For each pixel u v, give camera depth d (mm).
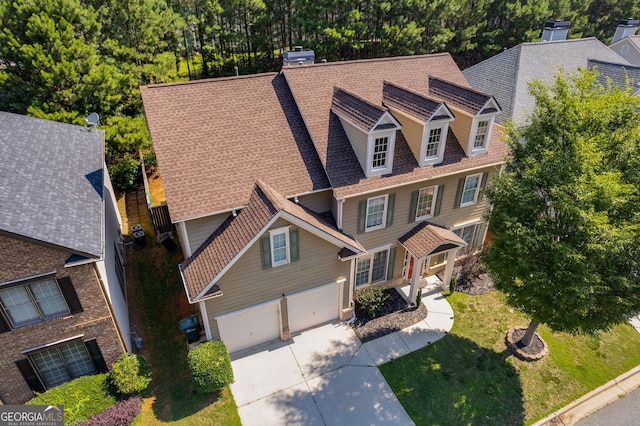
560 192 11852
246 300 14906
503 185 14031
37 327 12266
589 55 28281
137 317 17328
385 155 16203
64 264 11680
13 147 14664
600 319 12555
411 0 38625
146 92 16438
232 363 15555
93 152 17969
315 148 16594
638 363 15898
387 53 41031
